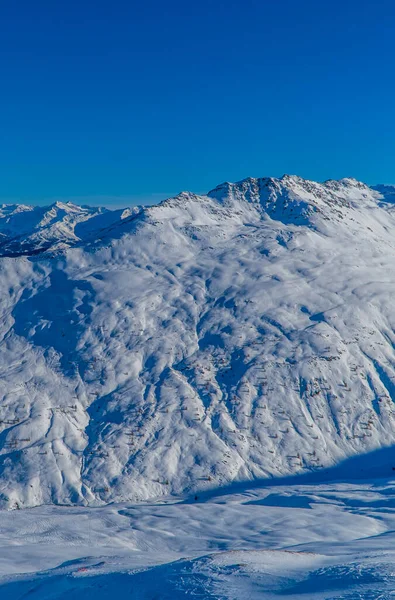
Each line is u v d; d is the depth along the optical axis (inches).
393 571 1189.1
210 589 1186.6
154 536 3115.2
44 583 1625.2
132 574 1419.8
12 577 1904.5
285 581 1219.9
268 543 2837.1
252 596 1130.0
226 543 2928.2
